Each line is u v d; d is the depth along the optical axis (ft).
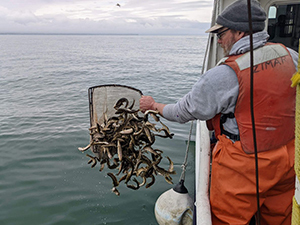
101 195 14.44
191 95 6.33
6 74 64.64
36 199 14.33
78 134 23.12
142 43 279.49
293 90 5.93
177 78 57.67
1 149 20.40
